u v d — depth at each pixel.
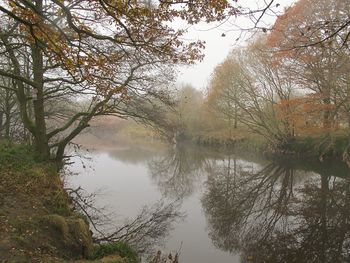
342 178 21.67
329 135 27.56
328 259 10.06
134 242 10.91
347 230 12.46
